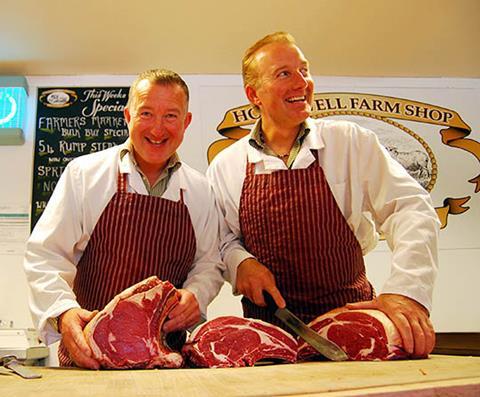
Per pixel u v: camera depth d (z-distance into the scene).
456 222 3.32
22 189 3.08
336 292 1.97
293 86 1.89
